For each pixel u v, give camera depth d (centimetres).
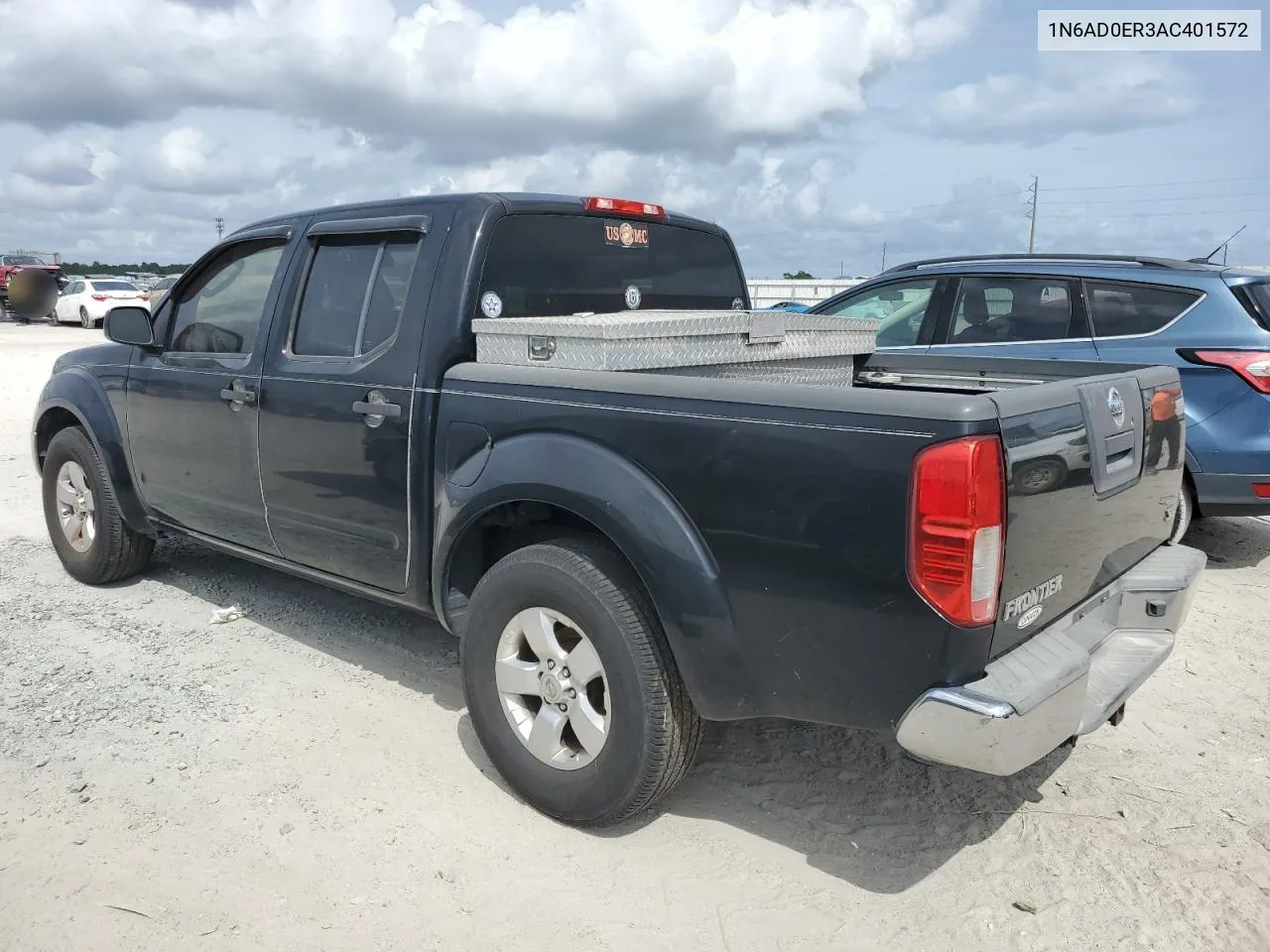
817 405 253
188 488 455
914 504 236
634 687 287
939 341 644
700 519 273
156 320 482
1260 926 273
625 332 306
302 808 320
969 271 639
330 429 374
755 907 279
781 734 380
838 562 250
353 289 383
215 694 400
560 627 312
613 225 412
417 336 350
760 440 261
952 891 287
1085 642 291
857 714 258
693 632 275
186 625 476
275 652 445
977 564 233
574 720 304
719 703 280
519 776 320
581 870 293
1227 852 307
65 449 522
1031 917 276
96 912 268
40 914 267
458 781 339
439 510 342
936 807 330
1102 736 382
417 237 366
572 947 261
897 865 299
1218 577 574
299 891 280
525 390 315
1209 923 274
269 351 405
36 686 404
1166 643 315
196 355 446
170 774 338
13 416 1177
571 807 307
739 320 356
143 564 534
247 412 410
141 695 397
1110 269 587
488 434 324
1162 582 312
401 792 331
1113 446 290
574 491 294
